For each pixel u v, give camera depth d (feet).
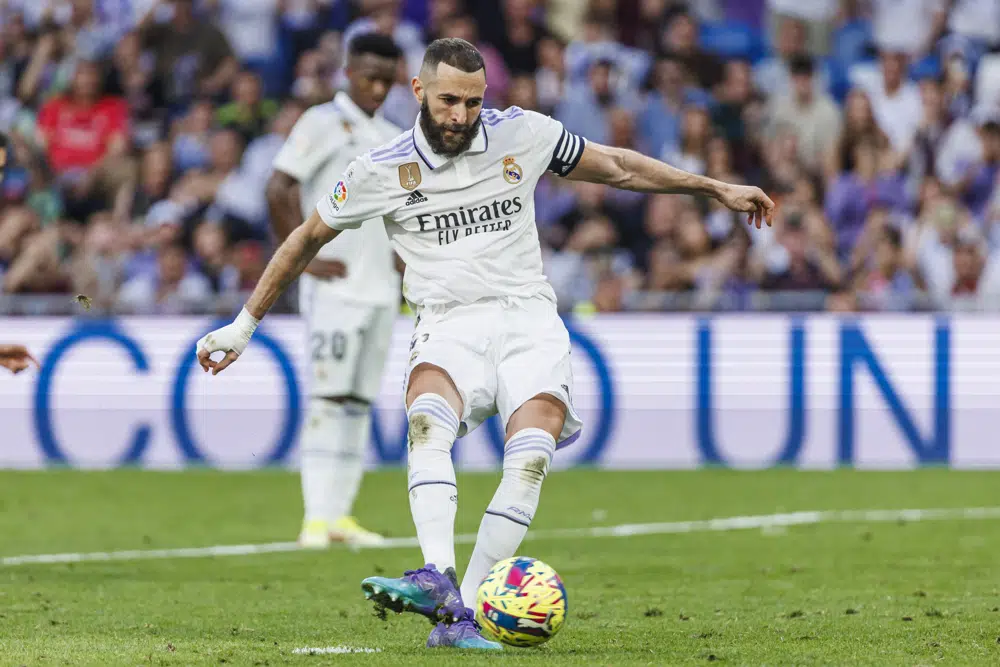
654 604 73.15
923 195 179.11
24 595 76.48
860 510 121.80
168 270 172.86
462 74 56.34
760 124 189.67
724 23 204.13
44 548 100.01
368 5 190.49
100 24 195.93
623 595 76.95
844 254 179.93
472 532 108.99
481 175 58.23
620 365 157.07
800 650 56.65
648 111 190.08
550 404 58.03
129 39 193.98
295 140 99.35
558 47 194.39
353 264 101.91
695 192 60.49
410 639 60.54
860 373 156.25
